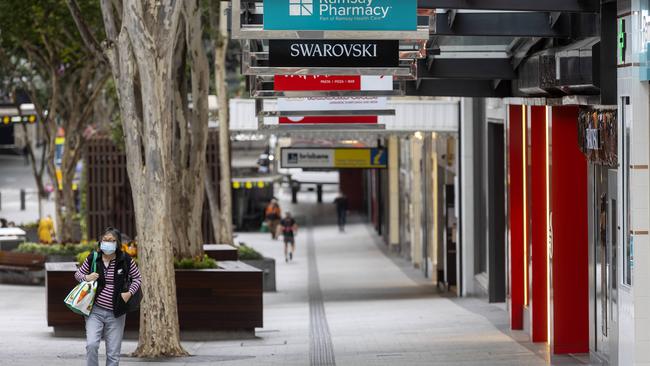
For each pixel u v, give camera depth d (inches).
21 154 6692.9
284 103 1560.0
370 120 1710.1
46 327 1619.1
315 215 4931.1
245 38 990.4
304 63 1057.5
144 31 1165.1
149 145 1188.5
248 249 2444.6
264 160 4335.6
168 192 1206.9
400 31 997.8
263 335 1521.9
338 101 1556.3
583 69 1087.6
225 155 2613.2
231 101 2070.6
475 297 2009.1
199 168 1731.1
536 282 1299.2
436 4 1024.2
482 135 1999.3
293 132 2041.1
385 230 3737.7
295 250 3575.3
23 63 2952.8
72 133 2758.4
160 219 1205.1
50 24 2347.4
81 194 3769.7
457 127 2030.0
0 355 1236.5
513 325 1445.6
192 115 1734.7
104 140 3523.6
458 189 2037.4
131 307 973.2
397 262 3110.2
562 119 1182.3
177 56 1706.4
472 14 1144.2
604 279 1100.5
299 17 991.0
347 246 3681.1
